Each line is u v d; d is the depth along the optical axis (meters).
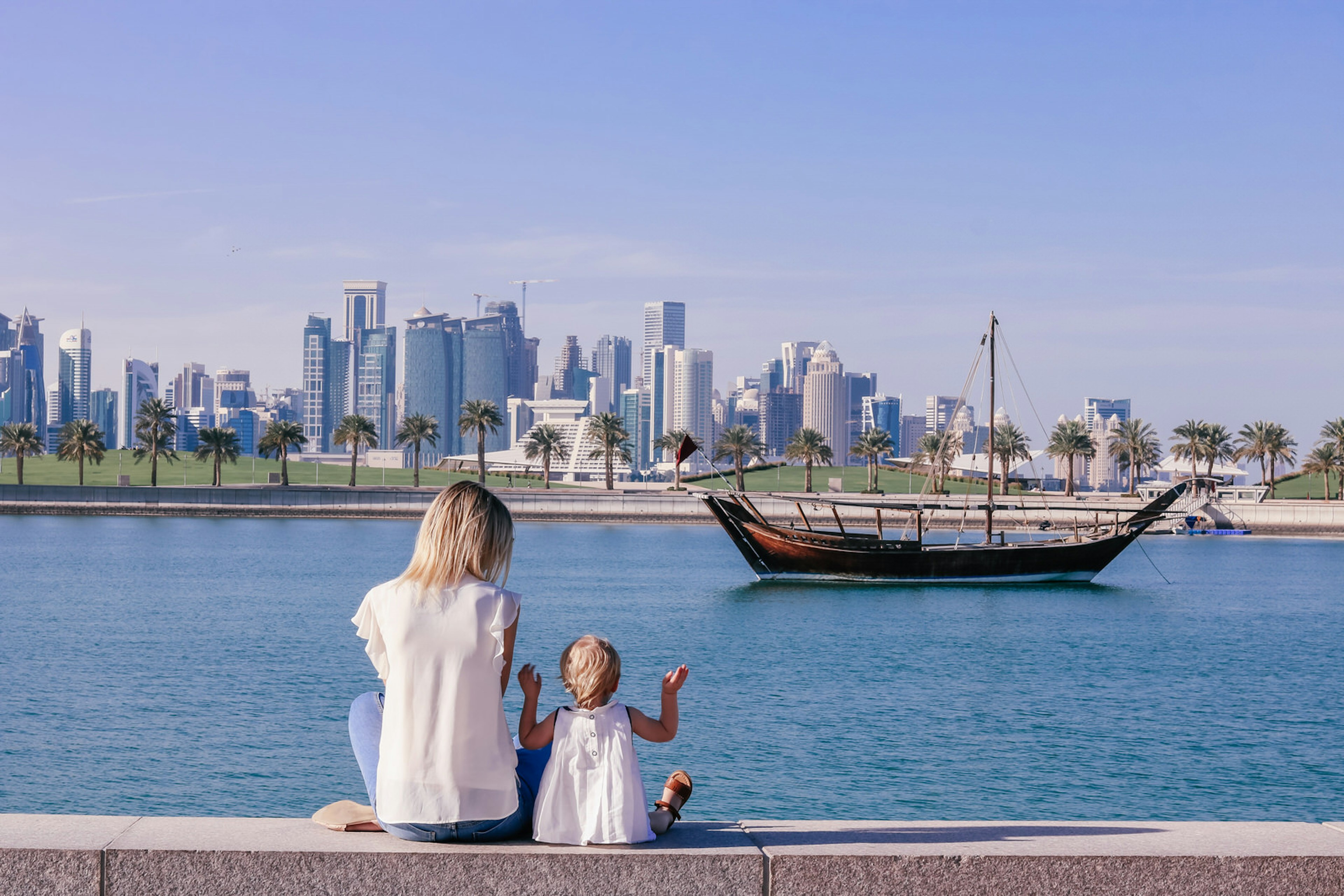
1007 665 39.25
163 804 19.28
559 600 62.88
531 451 185.38
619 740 5.46
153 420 164.88
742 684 34.47
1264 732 27.22
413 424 172.88
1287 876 5.04
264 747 23.64
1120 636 49.00
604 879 5.00
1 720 26.55
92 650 39.28
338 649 39.88
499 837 5.43
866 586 72.06
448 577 5.32
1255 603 66.44
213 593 61.34
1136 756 24.31
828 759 23.70
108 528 128.50
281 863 4.91
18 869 4.86
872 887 5.03
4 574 71.94
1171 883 5.02
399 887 4.96
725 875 5.02
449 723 5.22
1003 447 172.62
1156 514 74.00
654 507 160.88
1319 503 153.88
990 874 5.02
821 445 174.88
